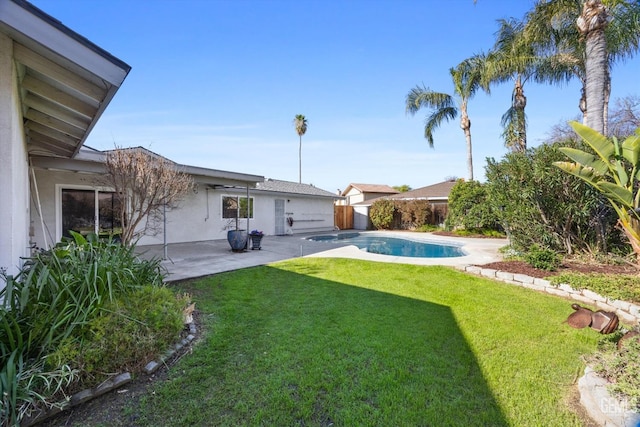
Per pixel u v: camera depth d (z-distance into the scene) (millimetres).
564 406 2441
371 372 2869
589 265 6762
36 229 9031
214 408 2355
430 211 20078
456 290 5695
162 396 2496
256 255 9555
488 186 8688
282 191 17719
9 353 2334
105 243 4305
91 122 4512
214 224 14070
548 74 13047
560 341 3574
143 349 2830
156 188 6184
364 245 14141
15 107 3271
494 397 2539
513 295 5414
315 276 6746
